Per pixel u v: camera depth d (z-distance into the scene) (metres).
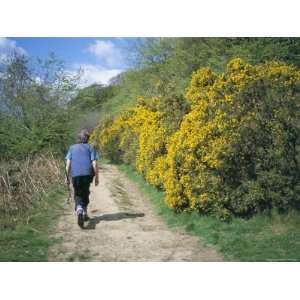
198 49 21.95
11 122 20.14
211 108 8.84
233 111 8.59
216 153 8.33
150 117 14.68
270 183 8.19
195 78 9.84
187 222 8.64
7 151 19.48
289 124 8.41
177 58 23.36
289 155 8.38
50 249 7.17
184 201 9.15
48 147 20.48
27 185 10.68
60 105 21.77
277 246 6.96
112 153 25.14
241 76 8.83
